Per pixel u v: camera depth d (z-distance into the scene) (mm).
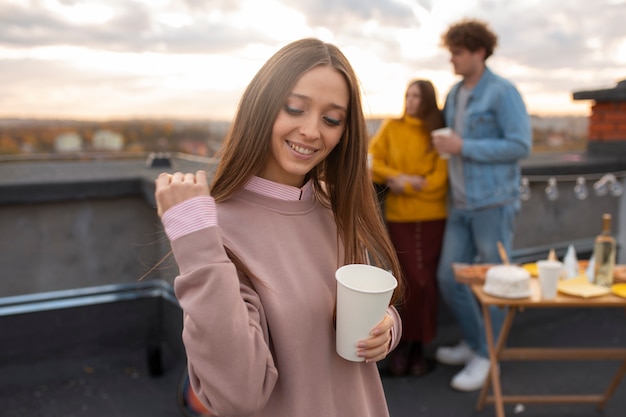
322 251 1095
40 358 3014
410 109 3018
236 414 847
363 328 983
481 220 2875
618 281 2428
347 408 1057
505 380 3115
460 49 2789
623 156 4500
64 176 3068
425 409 2783
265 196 1051
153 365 2988
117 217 3125
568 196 4133
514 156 2764
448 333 3643
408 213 3047
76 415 2643
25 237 2916
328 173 1164
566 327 3889
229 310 825
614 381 2697
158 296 3264
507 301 2260
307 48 1008
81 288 3082
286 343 959
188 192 891
